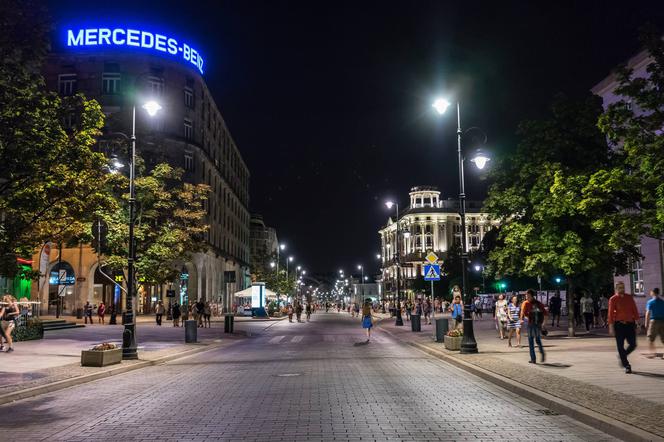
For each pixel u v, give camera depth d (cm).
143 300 6016
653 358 1465
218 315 6238
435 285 8488
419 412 911
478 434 757
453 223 14212
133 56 5812
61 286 4500
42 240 1577
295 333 3466
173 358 1969
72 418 917
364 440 728
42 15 1165
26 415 954
